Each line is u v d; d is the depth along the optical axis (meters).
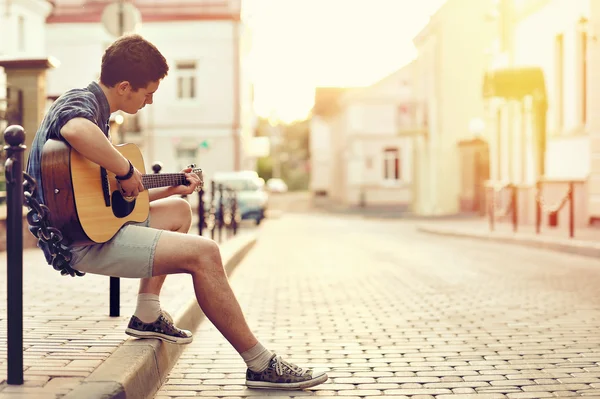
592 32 14.12
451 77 30.03
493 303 6.04
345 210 39.59
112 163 2.92
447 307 5.85
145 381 3.12
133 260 3.06
